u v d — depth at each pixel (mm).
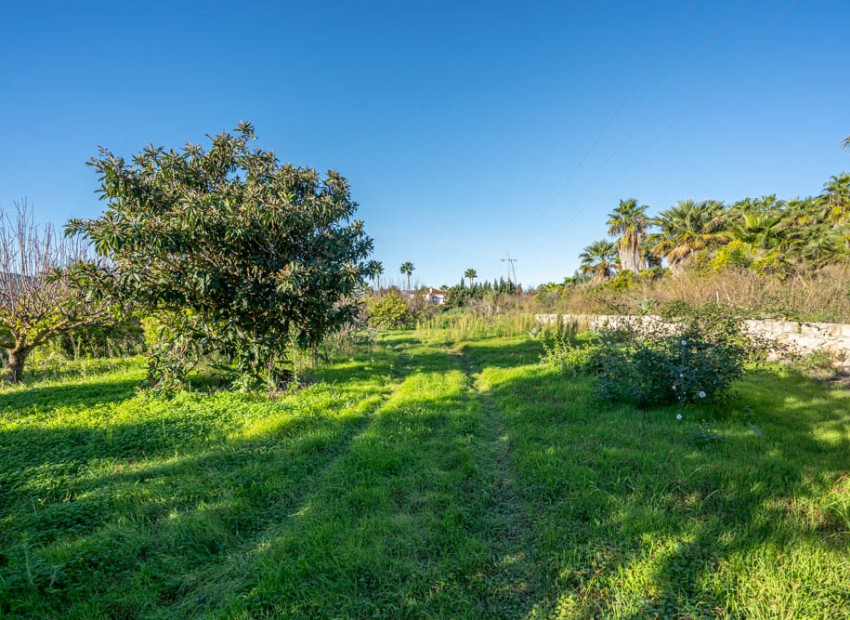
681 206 29500
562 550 2723
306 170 7852
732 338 7105
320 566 2566
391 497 3455
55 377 9680
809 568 2365
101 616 2246
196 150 7332
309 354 9172
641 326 8984
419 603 2328
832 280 9789
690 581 2373
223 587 2498
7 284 8969
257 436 4926
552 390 6734
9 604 2283
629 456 3934
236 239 6500
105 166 6383
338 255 7496
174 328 7109
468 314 22125
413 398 6641
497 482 3809
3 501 3436
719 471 3473
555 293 22828
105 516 3191
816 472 3416
